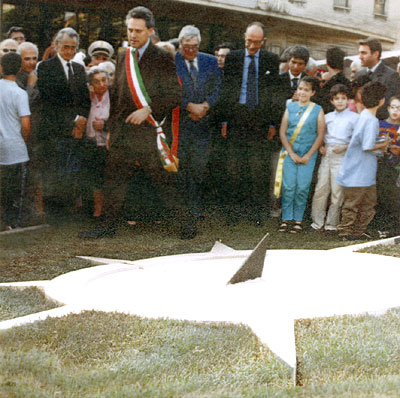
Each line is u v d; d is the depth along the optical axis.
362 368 4.80
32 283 7.45
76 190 8.73
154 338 5.27
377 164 10.12
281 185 9.63
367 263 8.23
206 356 4.96
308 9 9.43
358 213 10.10
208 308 6.02
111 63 8.65
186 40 8.91
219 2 8.95
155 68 8.83
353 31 9.77
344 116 9.80
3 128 8.41
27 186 8.59
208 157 9.27
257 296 6.46
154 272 7.78
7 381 4.60
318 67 9.61
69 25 8.41
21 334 5.42
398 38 10.05
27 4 8.23
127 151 8.89
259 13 9.18
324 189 9.84
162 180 9.09
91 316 5.82
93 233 8.80
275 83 9.44
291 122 9.60
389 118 10.09
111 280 7.40
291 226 9.73
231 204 9.43
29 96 8.44
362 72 9.87
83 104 8.62
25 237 8.59
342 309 5.93
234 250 8.87
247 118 9.37
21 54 8.32
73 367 4.83
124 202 8.93
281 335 5.21
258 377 4.65
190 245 9.20
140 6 8.66
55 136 8.59
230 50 9.15
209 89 9.14
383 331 5.44
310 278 7.32
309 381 4.64
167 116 9.01
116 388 4.46
